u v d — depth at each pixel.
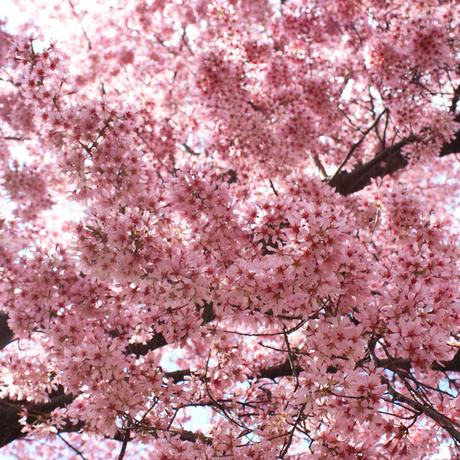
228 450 3.73
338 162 9.95
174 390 4.06
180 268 3.69
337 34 10.15
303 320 3.57
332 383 3.38
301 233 3.42
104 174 4.27
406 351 3.45
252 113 7.90
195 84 8.30
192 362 8.19
